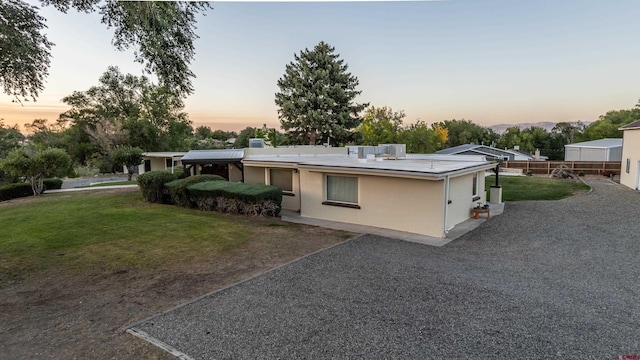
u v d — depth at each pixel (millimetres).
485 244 9062
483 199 14102
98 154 40031
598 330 4527
